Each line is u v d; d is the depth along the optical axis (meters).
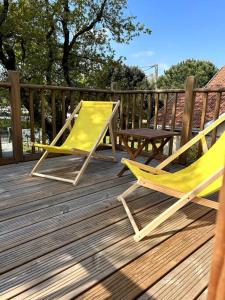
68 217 1.97
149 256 1.54
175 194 1.85
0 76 9.59
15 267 1.42
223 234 0.43
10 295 1.24
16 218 1.94
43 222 1.89
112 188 2.56
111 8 9.70
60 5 8.87
